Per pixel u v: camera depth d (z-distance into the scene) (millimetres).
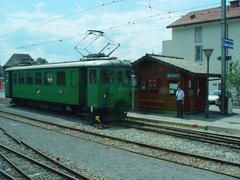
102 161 13320
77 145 16281
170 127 21016
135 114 26594
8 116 27047
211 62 54438
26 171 11836
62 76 26609
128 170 12055
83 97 24812
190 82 26797
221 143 16656
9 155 14352
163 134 19078
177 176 11375
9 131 20219
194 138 17672
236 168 12297
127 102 23938
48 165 12648
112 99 23250
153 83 27625
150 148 15555
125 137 18359
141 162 13188
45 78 29031
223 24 27031
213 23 54062
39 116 26984
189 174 11617
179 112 24859
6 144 16625
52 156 14172
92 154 14484
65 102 26328
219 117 25406
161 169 12219
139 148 15625
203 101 28375
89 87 23547
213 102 37938
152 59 27031
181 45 58125
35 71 30641
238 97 38031
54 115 27641
